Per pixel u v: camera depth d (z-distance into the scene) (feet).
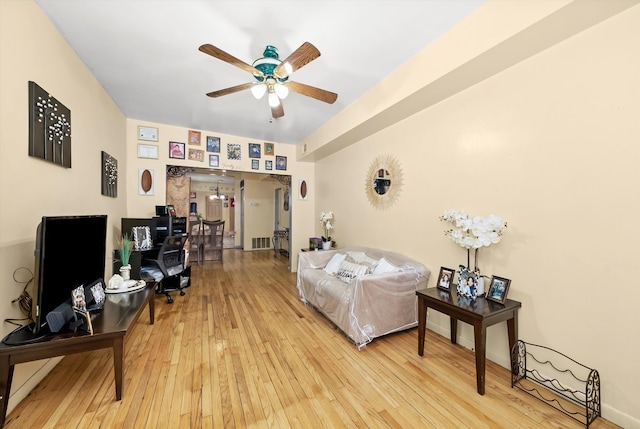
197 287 13.58
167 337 8.09
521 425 4.80
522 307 6.24
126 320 5.73
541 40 5.43
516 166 6.37
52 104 6.15
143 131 13.02
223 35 6.63
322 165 16.39
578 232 5.34
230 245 28.84
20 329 5.05
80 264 6.02
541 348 5.90
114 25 6.29
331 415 5.03
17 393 5.12
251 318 9.63
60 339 4.78
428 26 6.36
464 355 7.23
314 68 8.14
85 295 6.16
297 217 17.25
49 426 4.65
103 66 8.07
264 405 5.27
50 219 4.92
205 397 5.47
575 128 5.35
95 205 8.86
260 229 26.27
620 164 4.79
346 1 5.54
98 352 7.09
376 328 7.88
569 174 5.46
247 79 8.82
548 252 5.81
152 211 13.21
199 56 7.55
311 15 5.93
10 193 4.92
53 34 6.24
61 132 6.55
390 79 8.51
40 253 4.73
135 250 10.36
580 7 4.57
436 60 6.88
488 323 5.66
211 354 7.15
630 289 4.68
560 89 5.55
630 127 4.67
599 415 4.94
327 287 9.31
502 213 6.68
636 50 4.59
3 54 4.72
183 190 15.37
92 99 8.52
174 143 13.71
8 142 4.86
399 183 10.01
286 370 6.47
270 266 18.85
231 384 5.90
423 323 7.11
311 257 12.21
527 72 6.09
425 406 5.29
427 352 7.37
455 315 6.16
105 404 5.21
